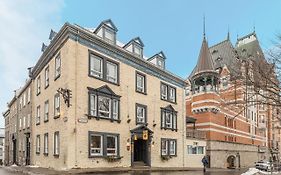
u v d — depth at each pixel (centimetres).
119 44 2967
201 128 4359
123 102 2583
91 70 2303
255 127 5900
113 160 2380
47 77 2608
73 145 2064
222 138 4562
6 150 5066
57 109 2295
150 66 2997
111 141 2406
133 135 2627
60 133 2155
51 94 2452
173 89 3406
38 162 2695
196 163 3669
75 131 2089
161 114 3094
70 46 2153
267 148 6066
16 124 3950
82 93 2188
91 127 2216
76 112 2119
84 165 2120
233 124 5012
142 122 2788
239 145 4975
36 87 2984
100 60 2403
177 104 3428
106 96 2395
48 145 2434
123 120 2558
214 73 4453
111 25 2583
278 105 927
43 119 2633
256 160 5575
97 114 2278
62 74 2211
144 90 2888
